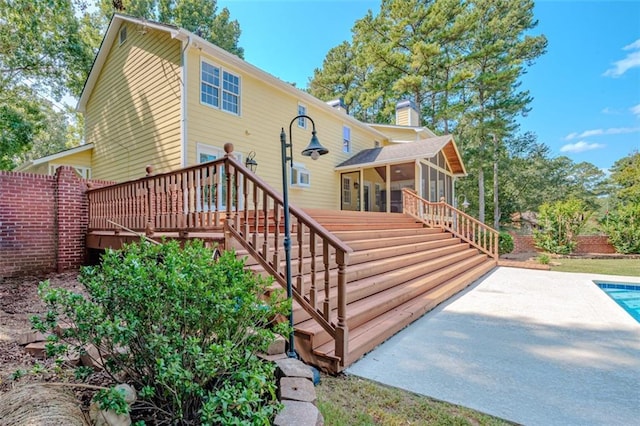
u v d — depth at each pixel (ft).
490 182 77.92
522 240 46.16
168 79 25.59
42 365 7.91
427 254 22.75
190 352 5.63
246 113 29.48
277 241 10.57
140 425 5.41
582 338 11.81
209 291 6.27
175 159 24.85
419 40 64.75
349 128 44.57
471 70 65.10
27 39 36.88
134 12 60.75
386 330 11.60
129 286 6.43
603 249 42.19
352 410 7.25
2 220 19.25
